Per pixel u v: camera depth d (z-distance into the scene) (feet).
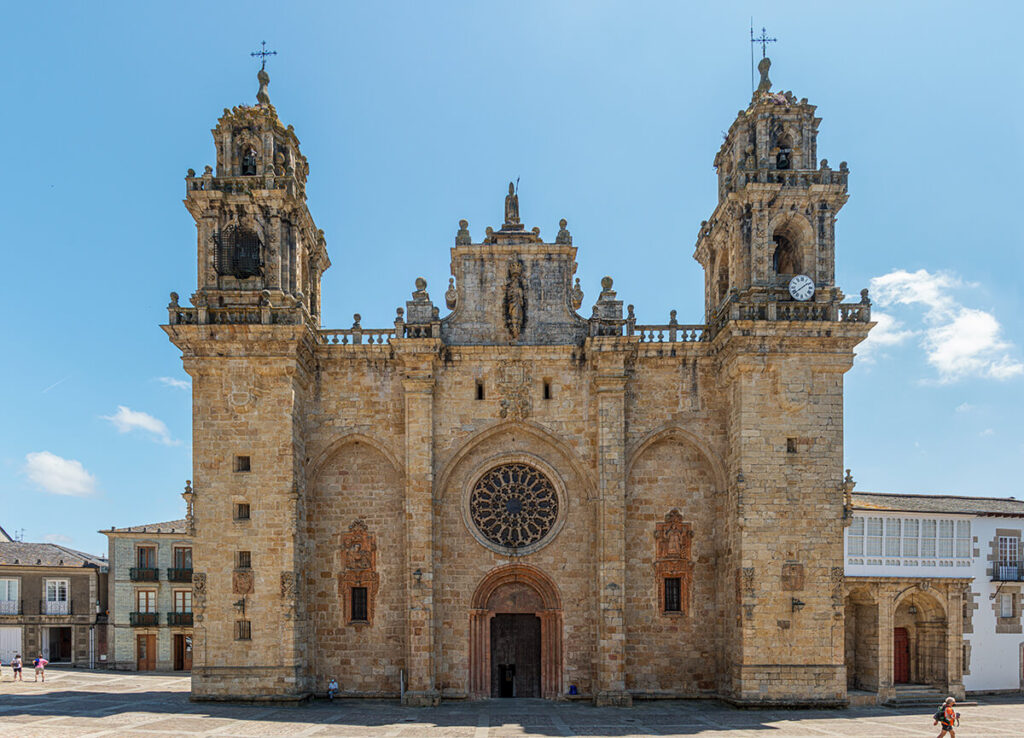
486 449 158.51
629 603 153.79
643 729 121.60
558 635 152.66
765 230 153.48
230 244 154.61
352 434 156.04
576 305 164.76
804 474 145.59
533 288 161.79
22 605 233.35
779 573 142.72
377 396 157.38
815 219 154.51
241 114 156.76
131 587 232.94
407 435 152.35
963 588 161.17
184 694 155.12
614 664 145.38
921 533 163.94
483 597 155.02
